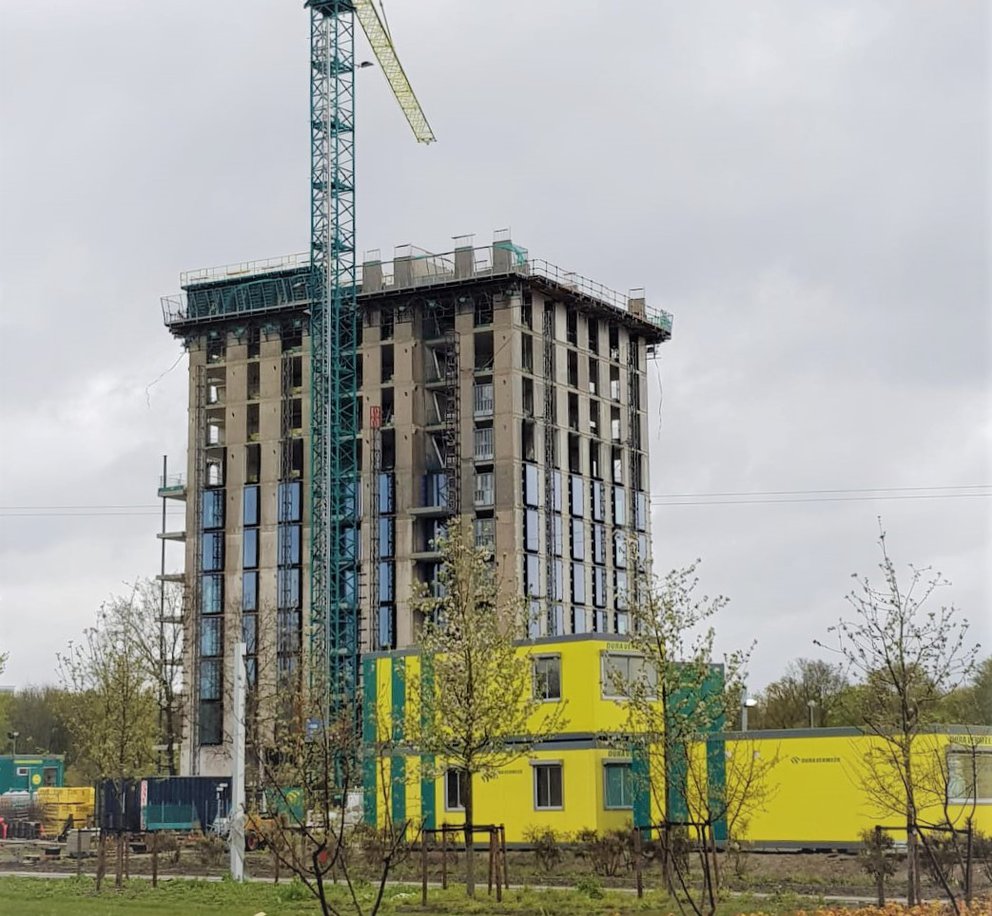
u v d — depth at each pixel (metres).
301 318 158.62
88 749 71.69
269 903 46.94
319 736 44.03
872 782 56.66
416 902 46.69
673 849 40.00
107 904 47.47
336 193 152.00
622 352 162.62
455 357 148.38
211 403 163.50
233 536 157.12
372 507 149.12
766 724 140.25
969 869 38.16
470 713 51.88
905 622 41.78
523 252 150.12
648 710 48.81
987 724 60.25
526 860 63.94
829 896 47.75
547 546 145.62
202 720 152.50
